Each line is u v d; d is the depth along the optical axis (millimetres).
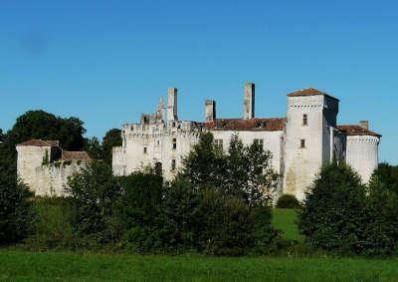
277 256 53844
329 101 109812
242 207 55344
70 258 48781
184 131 115062
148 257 50625
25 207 58375
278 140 109375
